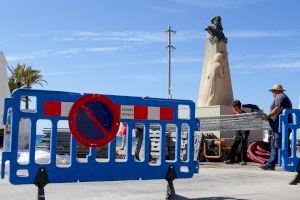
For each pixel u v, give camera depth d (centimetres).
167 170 612
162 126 612
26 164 524
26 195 610
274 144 1014
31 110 527
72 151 551
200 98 1897
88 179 561
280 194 636
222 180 824
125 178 586
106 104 568
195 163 635
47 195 619
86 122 556
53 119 537
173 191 610
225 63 1867
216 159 1402
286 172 971
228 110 1641
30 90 526
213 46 1875
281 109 945
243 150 1259
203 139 1414
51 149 539
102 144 566
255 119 1227
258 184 766
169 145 1336
